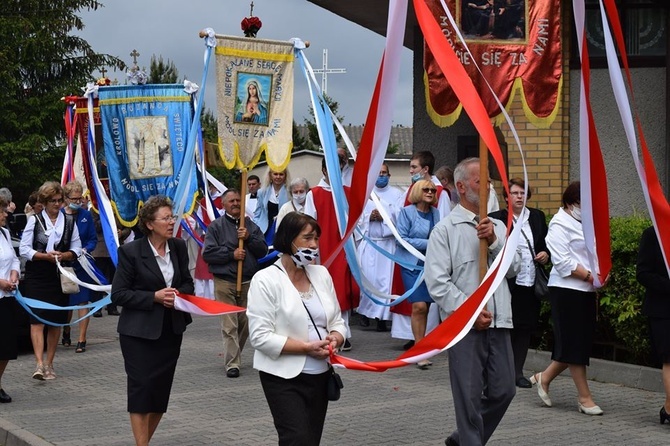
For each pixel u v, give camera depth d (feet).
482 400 21.12
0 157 140.26
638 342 31.35
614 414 27.43
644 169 21.29
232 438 25.58
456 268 20.38
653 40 42.39
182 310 22.30
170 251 22.97
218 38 34.01
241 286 34.68
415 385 32.14
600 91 42.50
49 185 35.42
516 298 30.40
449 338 18.56
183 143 39.11
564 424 26.25
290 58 34.81
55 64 154.51
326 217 39.75
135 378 22.26
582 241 27.27
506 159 39.22
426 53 26.61
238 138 34.37
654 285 25.32
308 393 18.43
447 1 23.94
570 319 27.40
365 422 26.91
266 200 44.50
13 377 35.78
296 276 18.85
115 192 39.19
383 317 42.88
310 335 18.48
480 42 24.22
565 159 42.01
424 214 35.78
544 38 24.23
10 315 30.53
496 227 20.94
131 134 39.11
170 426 27.09
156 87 39.04
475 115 18.76
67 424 27.76
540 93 24.44
